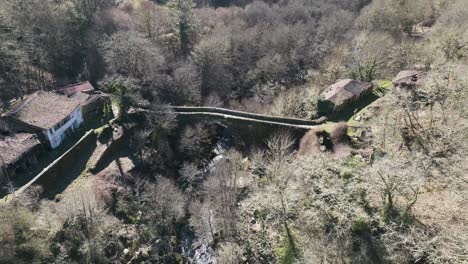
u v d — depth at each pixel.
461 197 37.66
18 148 59.50
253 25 107.81
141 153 67.88
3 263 43.66
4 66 74.94
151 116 71.69
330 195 41.91
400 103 60.38
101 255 50.78
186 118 75.06
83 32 92.94
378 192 40.06
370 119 67.69
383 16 98.56
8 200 53.56
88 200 54.69
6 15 78.75
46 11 83.31
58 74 86.19
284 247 44.78
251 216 51.94
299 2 120.12
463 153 41.62
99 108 76.94
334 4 120.12
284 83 89.50
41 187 56.81
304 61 94.50
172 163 69.62
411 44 84.06
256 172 62.28
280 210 46.25
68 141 68.56
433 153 45.28
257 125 71.75
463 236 32.59
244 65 93.44
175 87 82.31
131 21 99.75
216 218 56.00
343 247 39.28
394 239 37.41
